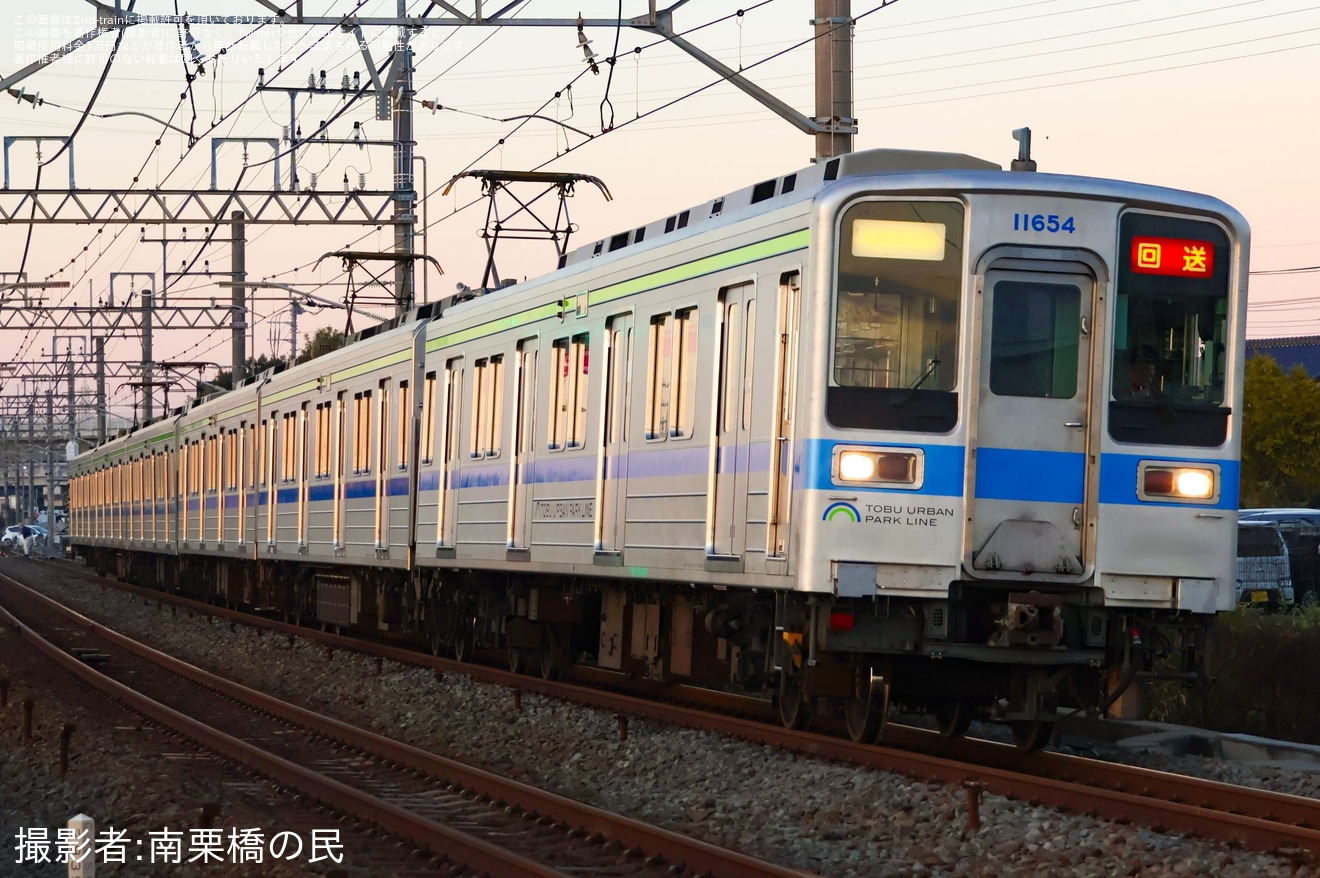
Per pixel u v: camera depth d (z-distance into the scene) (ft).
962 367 67.31
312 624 173.37
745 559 73.20
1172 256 69.10
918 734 79.71
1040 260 67.97
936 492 67.00
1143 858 51.03
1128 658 69.00
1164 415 68.54
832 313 67.26
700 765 72.59
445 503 116.78
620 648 96.63
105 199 176.55
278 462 168.55
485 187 123.44
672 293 82.12
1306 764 73.20
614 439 88.53
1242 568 155.63
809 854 55.01
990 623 68.64
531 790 63.82
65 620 198.39
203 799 67.46
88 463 342.85
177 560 241.55
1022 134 72.95
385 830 60.23
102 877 53.88
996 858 52.47
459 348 115.14
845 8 95.20
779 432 70.74
